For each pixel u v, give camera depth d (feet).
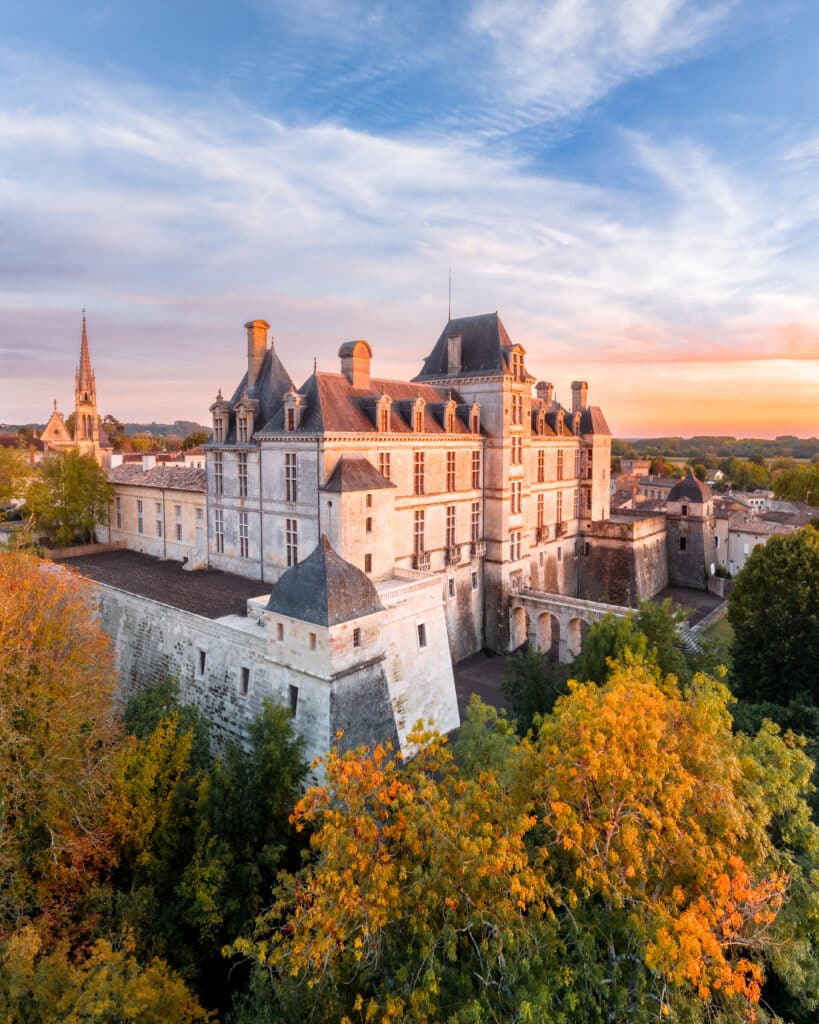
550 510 215.72
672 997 47.06
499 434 179.83
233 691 116.16
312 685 101.96
